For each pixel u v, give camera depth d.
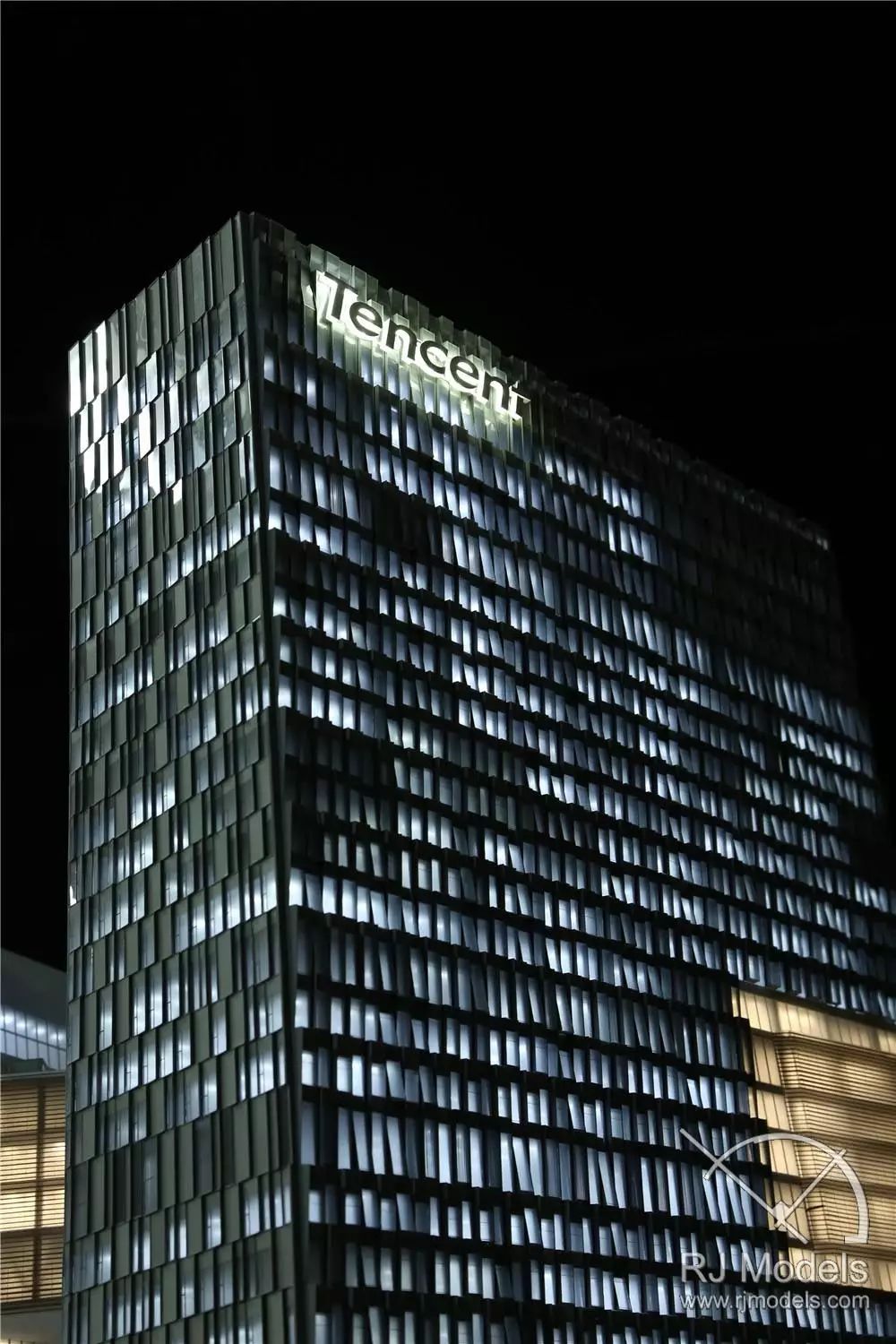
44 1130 123.88
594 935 125.31
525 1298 105.25
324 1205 95.38
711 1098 128.88
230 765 108.88
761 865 146.62
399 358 129.00
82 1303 103.12
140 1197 102.94
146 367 125.81
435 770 117.00
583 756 132.62
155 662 116.75
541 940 120.12
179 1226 99.94
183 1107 102.94
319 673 111.38
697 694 148.25
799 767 156.50
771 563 164.50
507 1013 114.06
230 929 104.69
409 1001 106.88
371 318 127.62
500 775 122.88
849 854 157.38
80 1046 110.94
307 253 124.44
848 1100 140.88
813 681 163.25
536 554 135.88
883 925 157.00
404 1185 100.50
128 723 117.06
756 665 157.00
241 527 114.12
